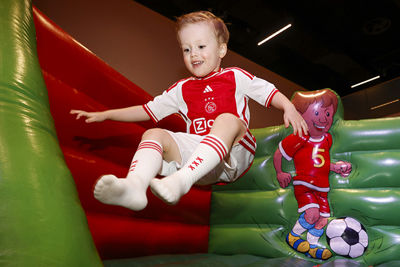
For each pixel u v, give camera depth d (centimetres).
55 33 177
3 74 105
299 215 270
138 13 594
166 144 142
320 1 617
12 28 123
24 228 73
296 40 715
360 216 255
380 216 247
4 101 99
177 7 611
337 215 262
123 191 101
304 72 834
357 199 258
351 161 276
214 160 126
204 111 165
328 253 247
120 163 224
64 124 180
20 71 111
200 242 290
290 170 290
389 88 898
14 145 88
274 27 661
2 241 69
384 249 236
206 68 163
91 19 518
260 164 303
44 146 97
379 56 773
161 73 591
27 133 95
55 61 177
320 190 271
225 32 170
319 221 262
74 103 187
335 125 288
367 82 895
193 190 297
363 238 245
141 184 109
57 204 84
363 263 228
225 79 165
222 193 315
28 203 78
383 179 259
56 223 79
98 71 204
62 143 178
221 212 305
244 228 289
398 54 758
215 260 228
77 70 190
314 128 287
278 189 289
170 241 253
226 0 605
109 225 197
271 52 753
